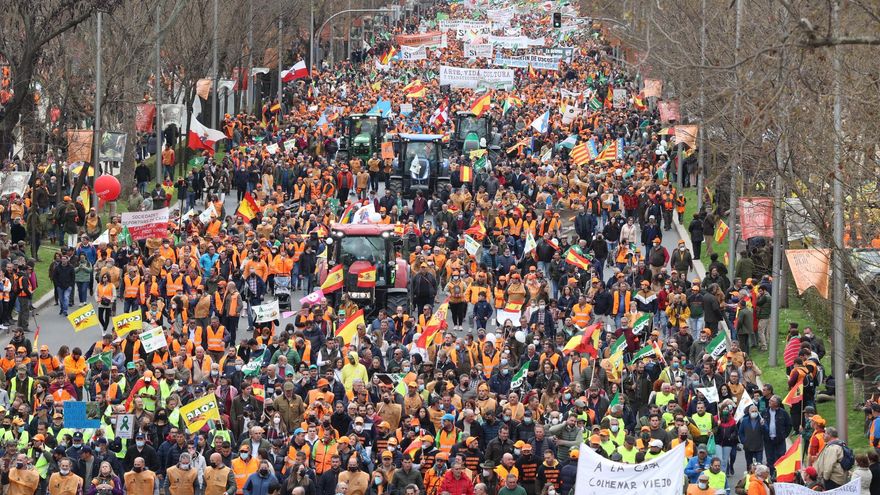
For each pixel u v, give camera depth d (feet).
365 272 382.83
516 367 325.42
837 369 273.33
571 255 408.67
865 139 275.18
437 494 243.81
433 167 581.12
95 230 469.57
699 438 273.33
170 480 244.42
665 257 418.92
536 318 365.81
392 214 481.87
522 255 463.01
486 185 539.70
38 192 499.92
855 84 264.52
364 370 297.94
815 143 286.25
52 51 513.04
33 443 252.21
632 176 555.28
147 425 260.21
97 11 453.58
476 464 252.01
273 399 275.39
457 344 316.40
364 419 265.95
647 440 255.50
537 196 524.11
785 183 319.88
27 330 391.04
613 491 227.61
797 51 202.18
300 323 331.98
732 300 379.14
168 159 621.72
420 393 286.25
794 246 441.68
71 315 329.72
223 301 365.81
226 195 604.90
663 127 617.62
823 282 299.58
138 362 294.25
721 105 362.94
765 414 276.00
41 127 506.07
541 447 252.83
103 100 526.16
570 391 285.64
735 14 385.09
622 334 316.40
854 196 277.44
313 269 440.04
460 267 401.08
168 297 383.04
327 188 561.02
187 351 302.45
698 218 473.67
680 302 371.76
